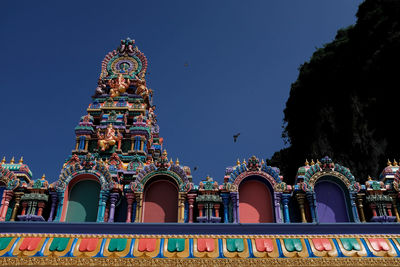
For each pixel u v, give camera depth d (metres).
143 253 12.12
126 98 23.89
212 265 11.98
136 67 25.91
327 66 51.97
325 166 15.89
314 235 12.76
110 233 12.70
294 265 12.02
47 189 15.66
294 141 54.91
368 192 15.51
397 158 39.03
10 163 17.00
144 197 15.79
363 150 42.88
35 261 11.96
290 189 15.54
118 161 19.00
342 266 12.03
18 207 15.30
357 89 46.62
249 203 15.64
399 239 12.63
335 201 15.62
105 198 15.19
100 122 21.92
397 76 42.31
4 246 12.24
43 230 12.73
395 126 40.78
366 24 48.28
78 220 15.23
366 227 12.90
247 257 12.13
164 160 16.03
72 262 11.97
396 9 45.03
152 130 28.48
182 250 12.23
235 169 15.84
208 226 12.84
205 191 15.53
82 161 15.91
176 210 15.55
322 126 49.06
